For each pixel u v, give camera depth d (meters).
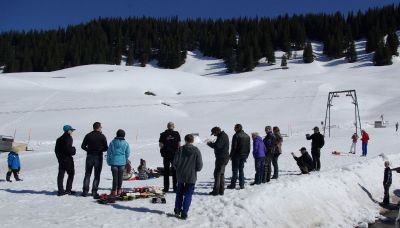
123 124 52.28
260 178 13.48
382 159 18.42
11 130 47.91
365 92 89.12
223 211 9.48
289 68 168.50
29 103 65.00
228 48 191.12
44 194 11.70
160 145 12.20
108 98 72.06
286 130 52.72
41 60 181.38
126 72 110.81
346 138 40.44
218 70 185.25
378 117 66.12
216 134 11.80
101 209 9.68
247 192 11.06
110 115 58.25
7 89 79.75
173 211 9.70
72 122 53.38
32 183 14.44
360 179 15.02
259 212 9.78
